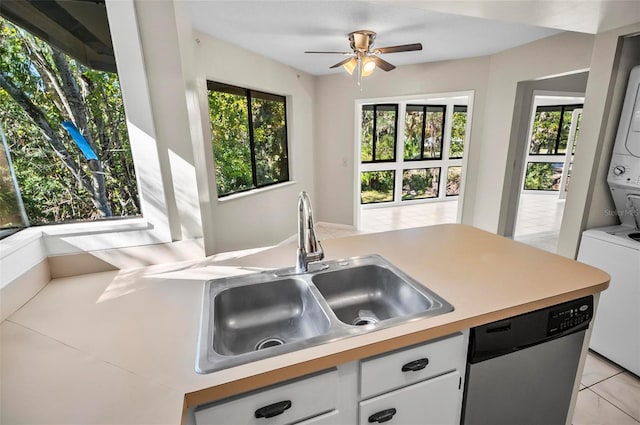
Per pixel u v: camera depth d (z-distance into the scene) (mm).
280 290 1202
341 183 4797
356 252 1462
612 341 1867
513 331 998
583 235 2021
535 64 3105
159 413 601
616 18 1711
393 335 832
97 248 1230
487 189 3838
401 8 2205
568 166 6793
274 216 4008
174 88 1193
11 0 1017
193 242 1355
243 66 3158
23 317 938
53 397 637
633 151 1902
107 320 917
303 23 2459
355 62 2908
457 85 3795
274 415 756
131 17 1088
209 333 848
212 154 2812
